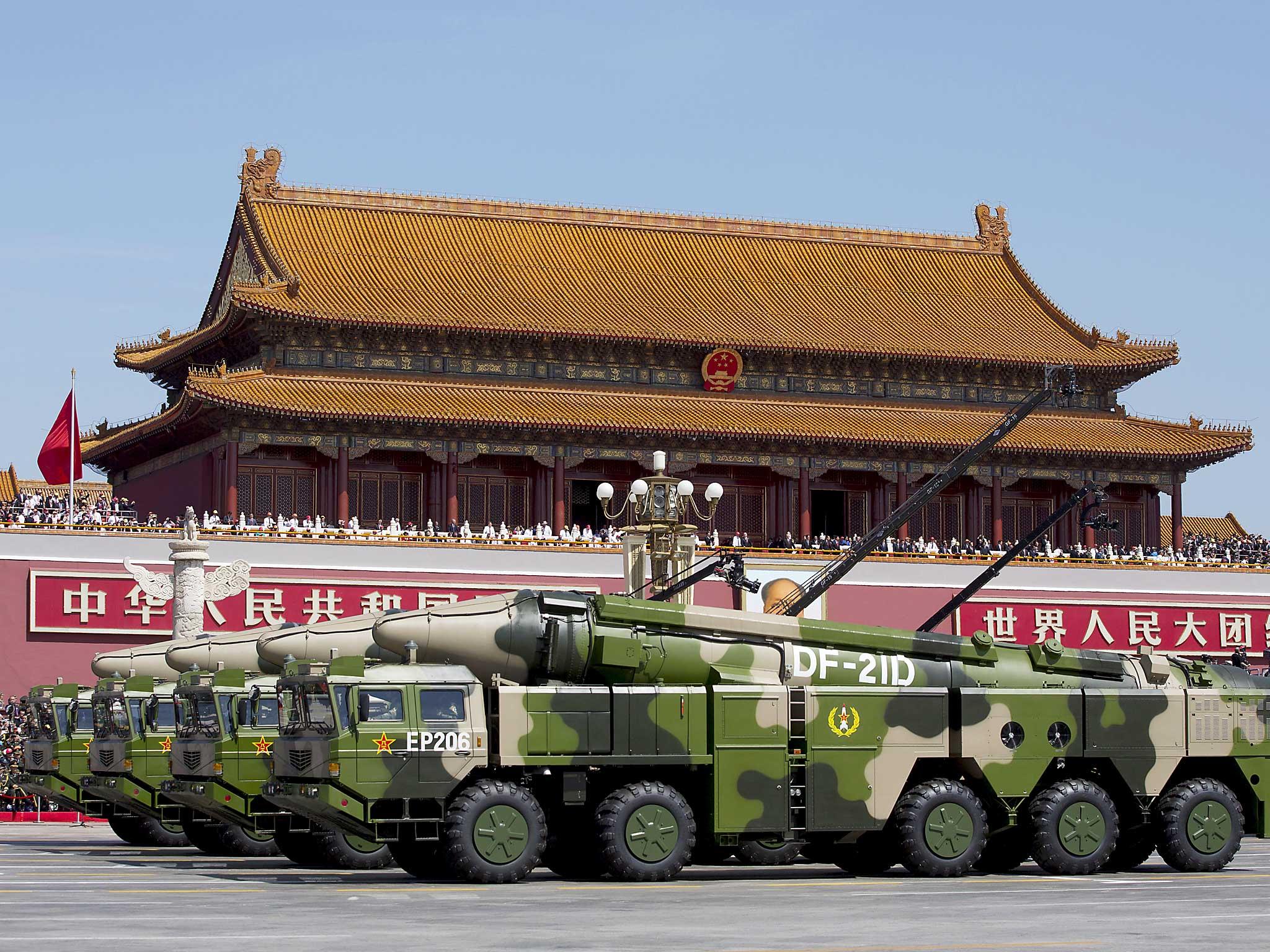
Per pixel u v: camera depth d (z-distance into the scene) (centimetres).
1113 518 12212
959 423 11750
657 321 11394
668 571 7125
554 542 10088
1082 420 12181
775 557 10419
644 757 4438
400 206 11750
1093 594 11044
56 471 9688
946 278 12731
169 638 9238
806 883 4347
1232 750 4866
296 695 4312
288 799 4338
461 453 10650
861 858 4797
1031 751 4706
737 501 11506
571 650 4453
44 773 5762
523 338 11031
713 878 4559
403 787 4194
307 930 3191
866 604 10575
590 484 11281
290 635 5000
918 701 4662
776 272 12294
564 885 4238
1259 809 4891
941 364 11788
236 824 4950
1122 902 3853
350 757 4166
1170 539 14612
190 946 2947
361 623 5109
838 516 11788
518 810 4250
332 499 10556
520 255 11781
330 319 10531
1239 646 11306
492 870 4209
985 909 3691
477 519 10962
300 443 10369
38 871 4566
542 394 11056
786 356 11556
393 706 4228
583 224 12138
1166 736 4806
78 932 3150
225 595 8669
